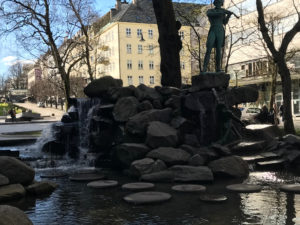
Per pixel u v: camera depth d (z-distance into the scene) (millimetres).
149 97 11281
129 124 10039
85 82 61906
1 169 6914
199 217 5043
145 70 72500
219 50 11141
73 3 24562
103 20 30344
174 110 10625
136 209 5535
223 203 5781
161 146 9125
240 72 46875
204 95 10375
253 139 10852
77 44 26766
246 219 4906
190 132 10242
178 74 14812
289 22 40156
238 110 11555
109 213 5375
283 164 9156
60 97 73000
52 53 25031
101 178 8312
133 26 71188
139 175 7965
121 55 70562
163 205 5723
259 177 7992
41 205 5953
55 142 13250
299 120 32719
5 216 4039
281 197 6117
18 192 6434
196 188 6785
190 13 23703
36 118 50219
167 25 14734
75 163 11180
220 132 10312
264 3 43562
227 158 8344
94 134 11258
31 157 12195
